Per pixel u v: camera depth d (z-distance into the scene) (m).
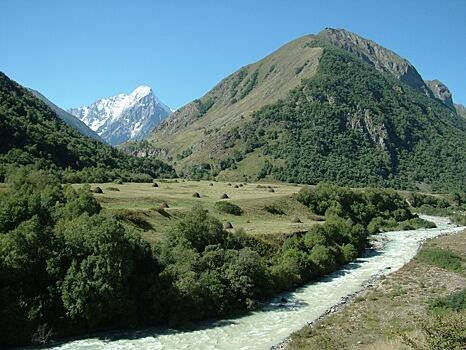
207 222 54.69
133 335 38.88
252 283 48.97
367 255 76.25
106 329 39.88
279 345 36.59
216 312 44.47
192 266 46.66
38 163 121.75
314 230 71.50
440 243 84.50
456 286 54.09
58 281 38.84
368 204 119.00
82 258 40.47
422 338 26.94
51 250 40.34
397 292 51.62
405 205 130.50
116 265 40.41
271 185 168.50
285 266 56.84
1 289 37.19
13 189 60.50
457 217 134.50
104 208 61.38
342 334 38.44
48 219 47.34
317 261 62.06
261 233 66.19
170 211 71.62
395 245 85.50
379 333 38.16
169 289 42.81
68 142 162.50
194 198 95.50
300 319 43.59
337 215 100.06
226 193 116.19
